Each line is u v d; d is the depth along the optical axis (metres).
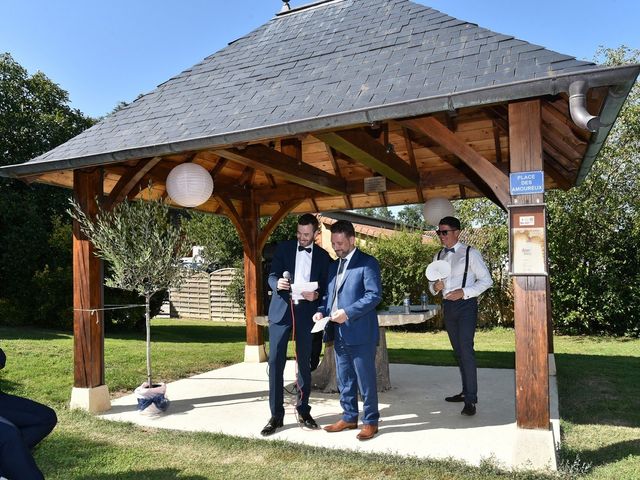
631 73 2.77
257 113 4.29
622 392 5.66
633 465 3.39
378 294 3.95
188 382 6.41
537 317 3.36
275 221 8.11
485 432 4.16
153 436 4.20
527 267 3.37
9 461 2.39
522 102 3.42
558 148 5.12
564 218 11.58
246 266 8.10
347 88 4.11
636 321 11.33
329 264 4.47
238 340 11.54
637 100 11.52
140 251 4.75
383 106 3.47
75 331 5.02
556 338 11.35
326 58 4.96
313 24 6.04
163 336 12.16
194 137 4.20
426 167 7.11
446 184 7.04
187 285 18.03
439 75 3.76
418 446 3.83
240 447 3.88
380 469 3.38
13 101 14.83
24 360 6.90
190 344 9.87
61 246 12.51
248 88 4.98
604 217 11.45
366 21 5.50
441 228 4.89
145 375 6.71
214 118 4.54
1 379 5.95
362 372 4.06
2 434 2.40
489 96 3.18
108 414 4.91
